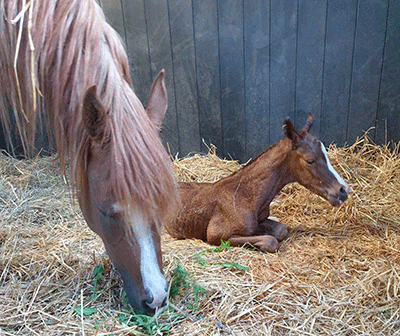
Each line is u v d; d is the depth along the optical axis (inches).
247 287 74.3
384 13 121.7
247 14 127.9
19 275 79.7
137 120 47.7
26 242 94.0
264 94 137.8
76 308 67.0
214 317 65.7
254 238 90.5
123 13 133.4
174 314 65.6
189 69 138.3
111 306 68.5
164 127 148.3
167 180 47.3
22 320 66.4
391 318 67.1
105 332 61.4
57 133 52.9
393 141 136.9
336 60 130.1
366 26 124.2
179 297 70.3
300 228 102.1
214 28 131.1
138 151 45.7
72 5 52.1
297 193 120.5
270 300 71.5
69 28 51.4
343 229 100.1
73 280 76.1
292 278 78.9
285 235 97.3
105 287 73.2
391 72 128.2
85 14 51.6
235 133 144.6
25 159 147.8
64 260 84.5
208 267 80.1
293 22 127.1
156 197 46.5
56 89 50.9
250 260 84.0
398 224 101.2
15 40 54.9
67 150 52.9
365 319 67.6
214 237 95.1
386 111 133.5
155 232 52.9
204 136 147.4
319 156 88.2
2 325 66.0
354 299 71.9
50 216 109.3
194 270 78.4
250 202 94.0
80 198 55.9
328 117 138.2
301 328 65.2
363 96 133.1
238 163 148.8
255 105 139.6
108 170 47.8
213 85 138.9
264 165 94.1
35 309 69.1
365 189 118.7
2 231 100.1
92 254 85.7
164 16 131.9
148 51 137.9
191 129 147.3
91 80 48.6
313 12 125.1
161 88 57.1
